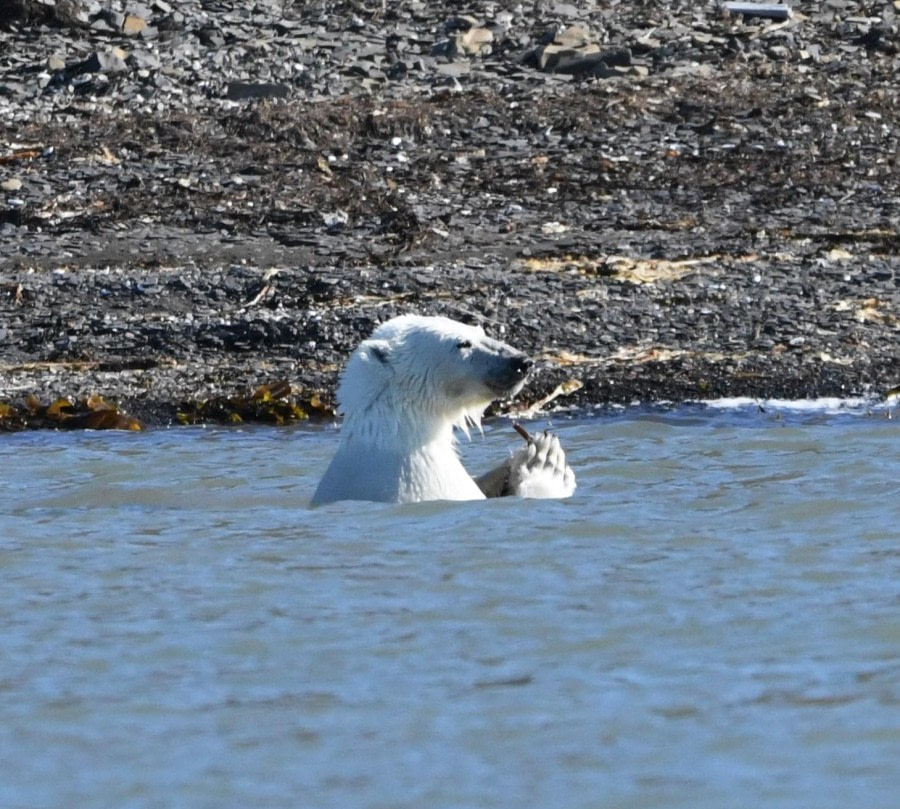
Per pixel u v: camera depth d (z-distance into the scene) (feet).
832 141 207.62
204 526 98.48
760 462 115.24
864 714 66.54
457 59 235.61
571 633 76.79
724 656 73.41
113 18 242.78
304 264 178.29
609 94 220.64
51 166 200.64
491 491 108.58
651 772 62.13
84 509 105.50
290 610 81.00
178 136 207.92
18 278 174.40
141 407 148.05
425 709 68.54
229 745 65.62
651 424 131.13
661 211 191.21
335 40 240.53
